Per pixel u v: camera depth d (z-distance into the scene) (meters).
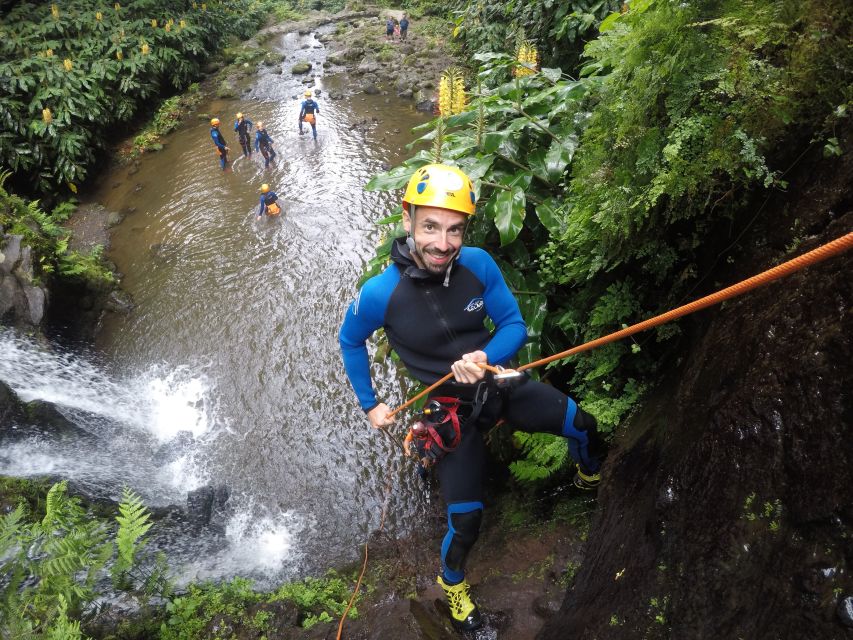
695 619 1.53
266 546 5.22
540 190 3.98
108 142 13.04
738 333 2.00
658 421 2.51
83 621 3.35
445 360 2.22
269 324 7.91
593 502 3.22
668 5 2.28
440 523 5.10
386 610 2.84
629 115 2.47
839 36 1.88
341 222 9.71
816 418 1.45
